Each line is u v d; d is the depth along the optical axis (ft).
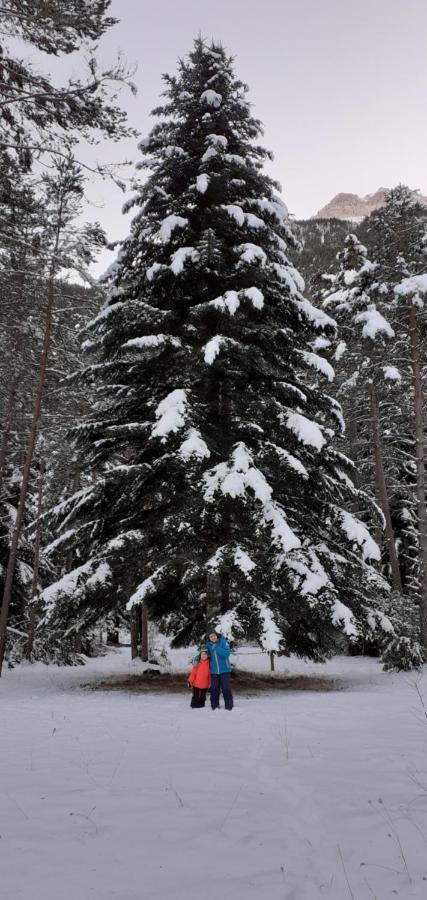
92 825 12.83
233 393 47.88
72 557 78.18
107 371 49.55
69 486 91.30
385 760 18.71
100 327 48.57
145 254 51.57
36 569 76.79
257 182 50.88
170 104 51.67
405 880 10.11
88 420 50.98
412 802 14.26
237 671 49.08
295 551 42.32
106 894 9.57
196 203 51.98
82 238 55.88
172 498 45.91
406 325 70.85
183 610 50.93
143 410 48.62
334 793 15.17
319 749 20.70
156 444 46.01
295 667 70.79
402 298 68.85
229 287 49.78
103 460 51.60
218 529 45.85
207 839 12.07
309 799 14.70
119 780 16.60
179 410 41.55
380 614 46.55
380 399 80.18
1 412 68.18
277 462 44.14
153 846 11.70
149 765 18.48
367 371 74.13
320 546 45.09
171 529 43.32
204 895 9.58
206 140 49.52
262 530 41.27
